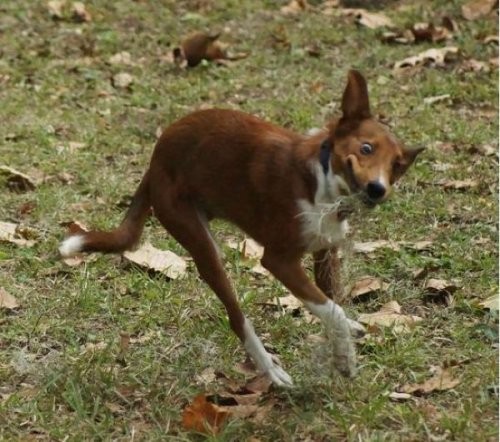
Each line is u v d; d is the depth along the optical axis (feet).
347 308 34.78
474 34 62.69
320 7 69.05
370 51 61.00
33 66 59.72
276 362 31.63
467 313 34.88
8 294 35.88
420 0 68.49
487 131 49.70
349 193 28.86
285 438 28.22
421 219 41.70
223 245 39.50
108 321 35.01
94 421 29.53
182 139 31.63
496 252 38.96
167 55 61.82
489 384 30.32
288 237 29.76
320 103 54.13
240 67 59.62
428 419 28.73
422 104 53.26
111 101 55.16
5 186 44.88
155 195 32.09
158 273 37.78
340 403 29.76
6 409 29.89
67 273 38.01
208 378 31.60
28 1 69.05
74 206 43.29
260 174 30.07
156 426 29.19
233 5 69.31
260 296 36.06
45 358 32.78
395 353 31.94
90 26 66.03
